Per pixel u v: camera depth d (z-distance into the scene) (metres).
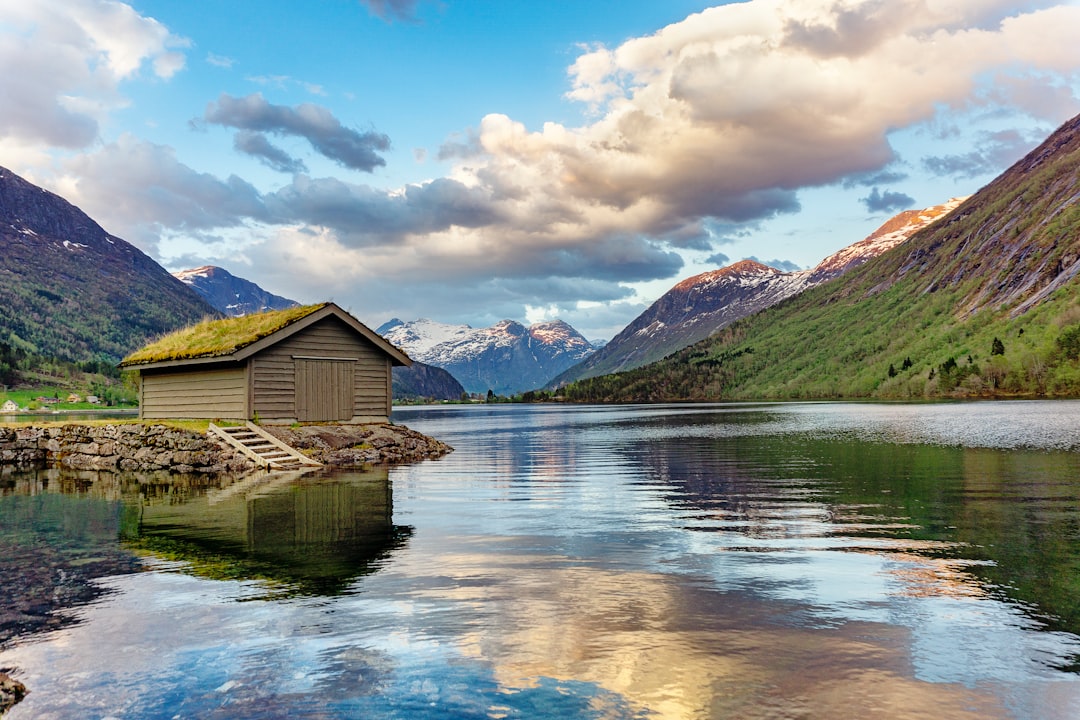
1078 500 17.58
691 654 7.02
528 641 7.43
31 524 14.91
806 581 9.88
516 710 5.82
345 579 10.09
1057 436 43.38
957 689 6.16
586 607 8.62
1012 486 20.42
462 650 7.19
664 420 90.38
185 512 16.48
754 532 13.74
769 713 5.73
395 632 7.75
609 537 13.29
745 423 75.31
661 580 9.96
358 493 20.08
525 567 10.81
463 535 13.52
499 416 137.38
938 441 40.81
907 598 8.97
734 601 8.87
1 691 6.22
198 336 34.34
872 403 192.38
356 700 6.05
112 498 19.14
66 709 5.93
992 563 10.95
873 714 5.70
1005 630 7.71
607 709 5.82
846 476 23.81
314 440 30.66
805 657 6.93
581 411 172.75
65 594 9.38
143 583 9.94
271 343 30.67
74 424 32.66
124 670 6.76
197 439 27.53
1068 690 6.14
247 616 8.37
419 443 35.75
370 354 35.44
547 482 22.94
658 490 20.77
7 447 32.38
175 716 5.79
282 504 17.81
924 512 15.99
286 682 6.45
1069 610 8.42
